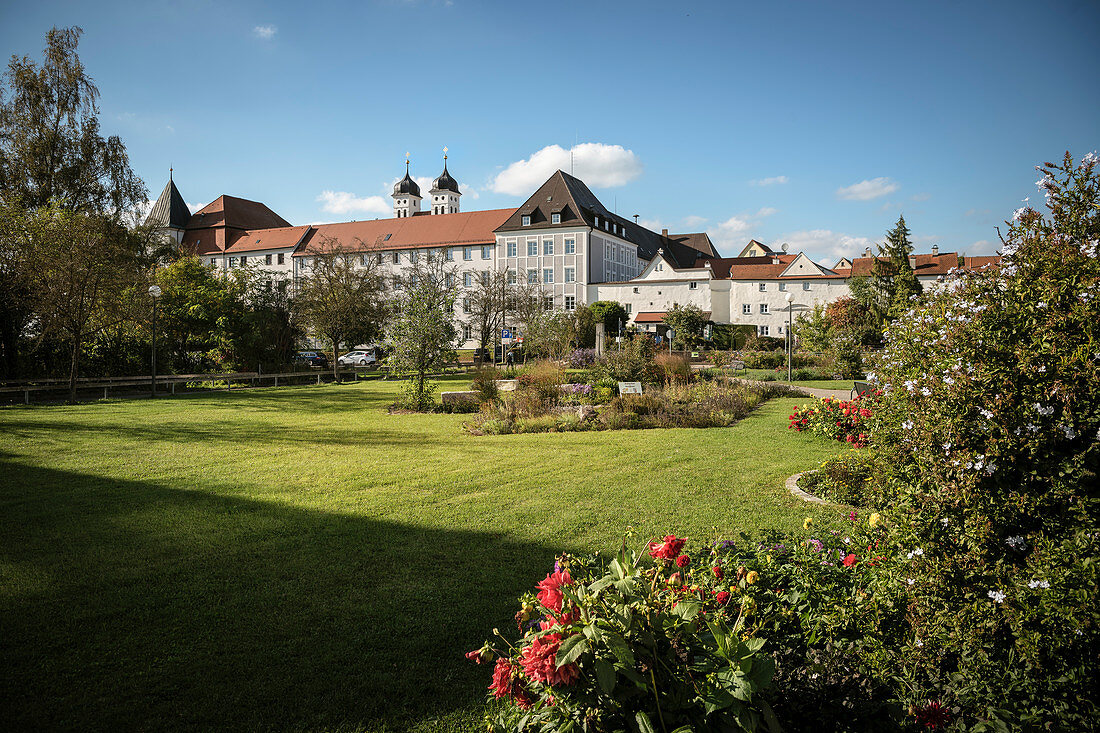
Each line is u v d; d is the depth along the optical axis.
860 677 2.52
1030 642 2.40
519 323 44.38
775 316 62.00
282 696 3.65
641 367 22.64
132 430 14.06
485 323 44.22
